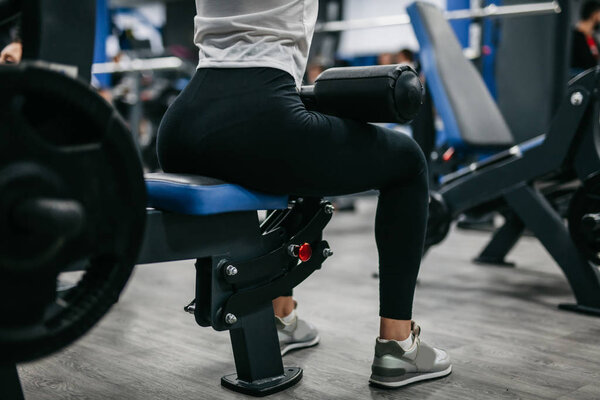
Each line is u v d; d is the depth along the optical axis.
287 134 1.17
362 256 3.17
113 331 1.85
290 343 1.66
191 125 1.23
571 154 2.21
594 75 2.08
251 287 1.28
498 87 4.73
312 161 1.20
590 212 1.97
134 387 1.40
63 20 0.99
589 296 2.08
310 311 2.09
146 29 10.22
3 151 0.79
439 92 2.55
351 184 1.27
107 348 1.69
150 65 4.57
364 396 1.35
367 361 1.59
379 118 1.25
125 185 0.90
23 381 1.43
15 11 0.99
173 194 1.16
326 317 2.01
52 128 0.88
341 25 3.46
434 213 2.44
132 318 1.99
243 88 1.18
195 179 1.19
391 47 8.95
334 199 5.24
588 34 4.59
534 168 2.24
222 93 1.20
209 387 1.40
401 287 1.37
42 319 0.85
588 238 1.98
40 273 0.82
